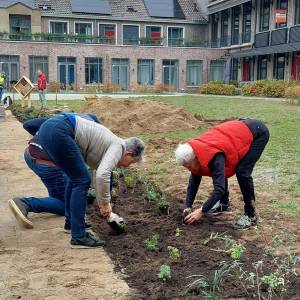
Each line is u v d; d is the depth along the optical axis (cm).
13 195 700
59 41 4750
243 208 615
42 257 456
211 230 521
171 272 412
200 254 451
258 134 523
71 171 471
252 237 505
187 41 5272
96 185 465
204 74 5138
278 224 552
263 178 805
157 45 5028
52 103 2723
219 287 376
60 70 4741
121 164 485
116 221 507
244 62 4828
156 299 365
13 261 447
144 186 710
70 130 464
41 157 554
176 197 678
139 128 1466
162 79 5038
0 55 4547
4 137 1328
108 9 5216
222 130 515
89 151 476
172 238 495
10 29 4919
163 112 1553
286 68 4100
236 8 5000
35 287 391
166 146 1177
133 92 4569
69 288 389
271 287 360
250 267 421
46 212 567
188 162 502
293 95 2839
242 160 525
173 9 5512
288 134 1365
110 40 4934
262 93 3819
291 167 893
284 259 439
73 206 479
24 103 2389
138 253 457
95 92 4375
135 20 5278
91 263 440
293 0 4028
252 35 4703
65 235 519
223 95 4175
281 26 4241
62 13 5044
